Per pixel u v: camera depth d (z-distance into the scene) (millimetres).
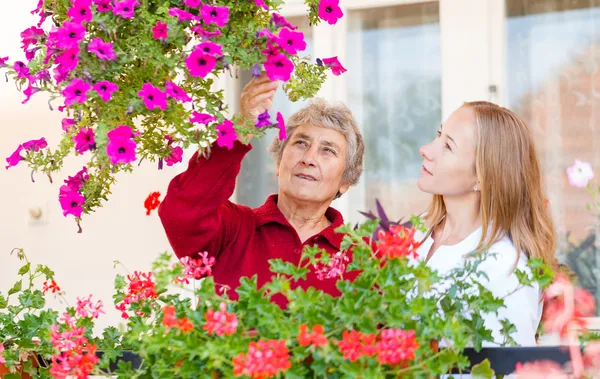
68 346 1476
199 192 1762
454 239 1899
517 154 1854
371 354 1267
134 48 1551
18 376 1617
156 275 1382
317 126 2053
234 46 1565
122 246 3842
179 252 1867
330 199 2084
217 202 1791
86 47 1511
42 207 3936
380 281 1360
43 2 1711
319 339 1247
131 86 1587
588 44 3422
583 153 3420
